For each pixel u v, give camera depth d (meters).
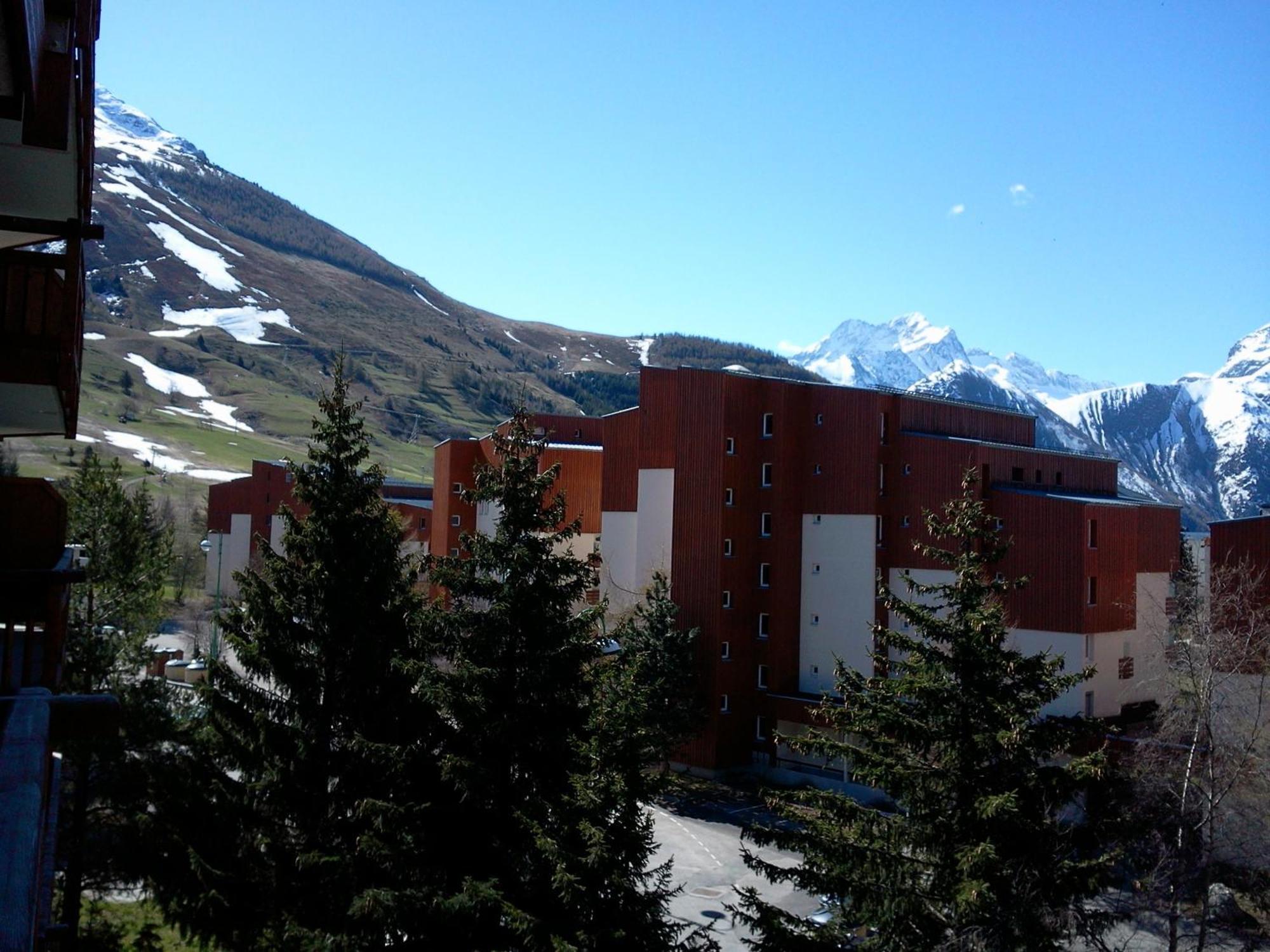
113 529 32.25
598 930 15.95
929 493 50.94
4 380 12.48
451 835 18.19
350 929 17.27
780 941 17.72
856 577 52.16
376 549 20.86
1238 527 40.78
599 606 20.98
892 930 17.45
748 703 52.84
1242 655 26.31
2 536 12.21
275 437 184.12
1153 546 51.34
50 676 12.02
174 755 23.09
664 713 47.50
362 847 17.06
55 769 11.12
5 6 5.90
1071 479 55.22
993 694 18.12
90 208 13.63
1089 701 44.62
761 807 46.19
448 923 16.52
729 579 52.78
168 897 19.39
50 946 17.98
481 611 19.84
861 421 52.53
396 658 19.11
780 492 53.53
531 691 18.75
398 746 18.78
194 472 136.75
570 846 16.83
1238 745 25.75
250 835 19.56
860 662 51.62
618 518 59.72
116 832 22.64
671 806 45.94
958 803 17.88
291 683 19.97
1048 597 45.59
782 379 54.22
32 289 12.72
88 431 145.88
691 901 33.78
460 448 72.00
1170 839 25.66
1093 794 19.22
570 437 74.62
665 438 56.50
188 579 91.81
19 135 10.67
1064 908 17.42
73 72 10.52
